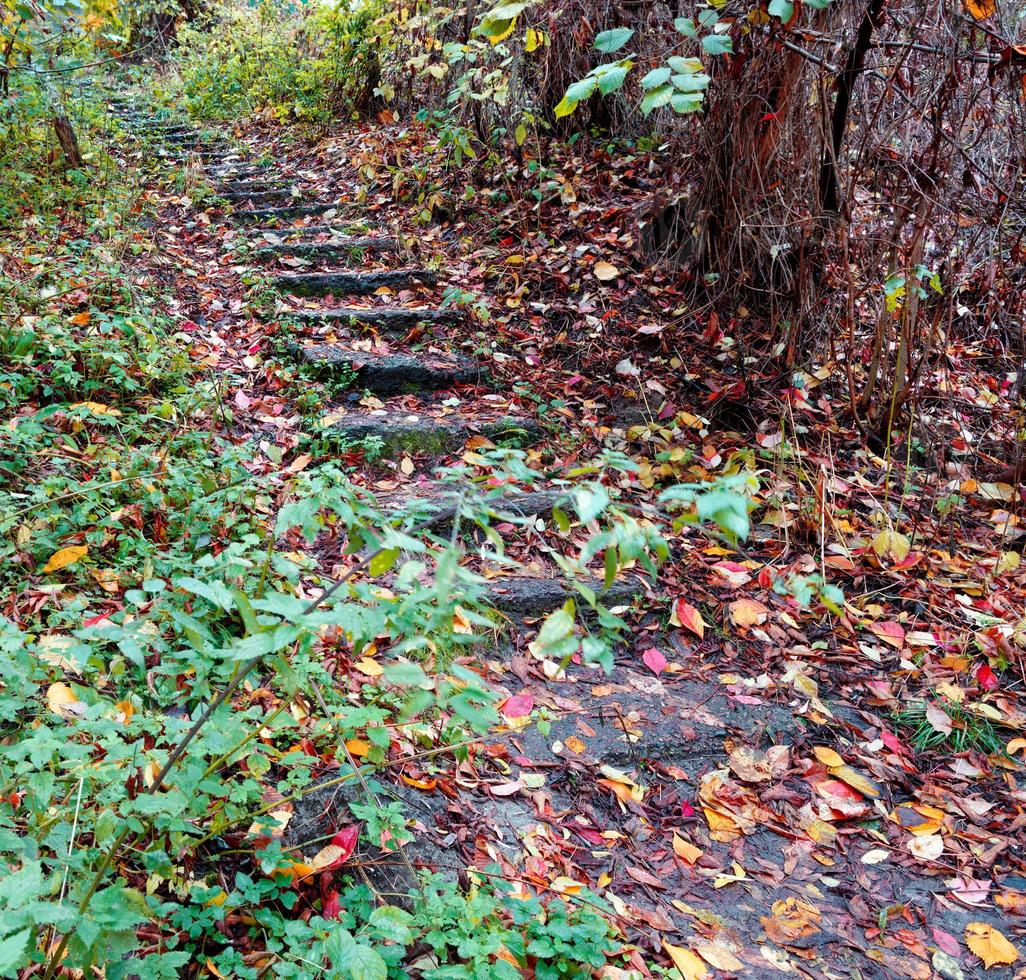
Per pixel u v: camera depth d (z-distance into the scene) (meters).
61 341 3.32
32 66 4.95
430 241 5.22
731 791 2.34
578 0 5.18
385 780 2.09
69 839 1.52
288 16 9.07
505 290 4.69
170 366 3.57
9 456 2.82
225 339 4.18
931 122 3.54
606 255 4.72
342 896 1.77
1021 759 2.55
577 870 2.02
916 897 2.11
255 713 2.06
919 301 3.84
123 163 6.14
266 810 1.78
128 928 1.30
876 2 3.27
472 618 1.24
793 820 2.29
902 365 3.72
